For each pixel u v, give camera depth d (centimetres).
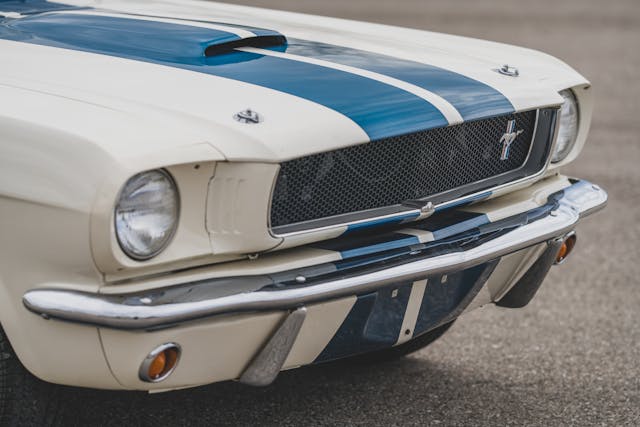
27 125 265
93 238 250
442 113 313
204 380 278
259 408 365
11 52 331
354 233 305
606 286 524
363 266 291
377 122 297
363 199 305
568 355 428
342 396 378
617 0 1988
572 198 370
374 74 332
